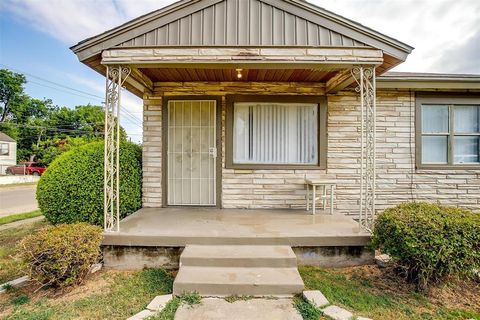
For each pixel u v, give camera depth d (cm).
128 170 450
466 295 265
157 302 242
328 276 301
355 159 484
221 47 332
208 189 493
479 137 504
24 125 2741
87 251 282
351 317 221
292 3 352
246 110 495
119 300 253
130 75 392
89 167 400
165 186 492
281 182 485
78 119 3092
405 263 278
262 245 321
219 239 320
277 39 351
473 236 250
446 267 253
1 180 1691
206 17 353
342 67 350
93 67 368
